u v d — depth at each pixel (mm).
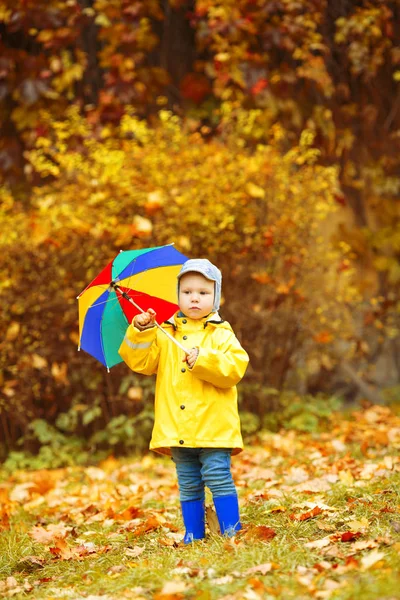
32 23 8609
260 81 8625
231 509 3738
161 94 9016
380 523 3656
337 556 3188
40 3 8594
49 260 7309
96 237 7027
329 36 9320
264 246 7477
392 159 9523
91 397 7574
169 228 7203
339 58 9367
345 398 8883
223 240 7410
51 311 7371
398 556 3021
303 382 8719
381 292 9289
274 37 8711
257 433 7465
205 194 7262
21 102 8727
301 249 7680
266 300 7617
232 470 5961
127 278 3832
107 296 3807
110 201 7188
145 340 3713
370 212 9344
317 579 2879
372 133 9539
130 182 7262
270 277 7500
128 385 7418
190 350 3641
